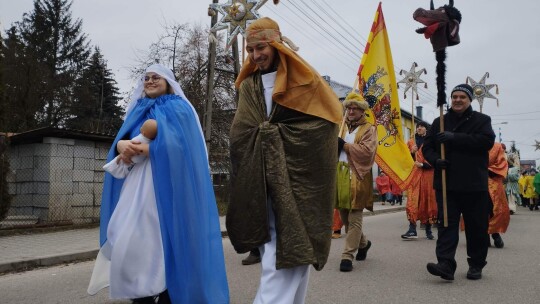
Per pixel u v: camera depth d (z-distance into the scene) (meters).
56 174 9.78
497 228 7.07
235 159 2.59
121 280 3.08
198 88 19.69
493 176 7.11
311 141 2.48
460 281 4.79
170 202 3.10
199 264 3.03
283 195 2.42
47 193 9.68
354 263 5.82
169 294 3.04
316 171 2.48
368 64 7.03
